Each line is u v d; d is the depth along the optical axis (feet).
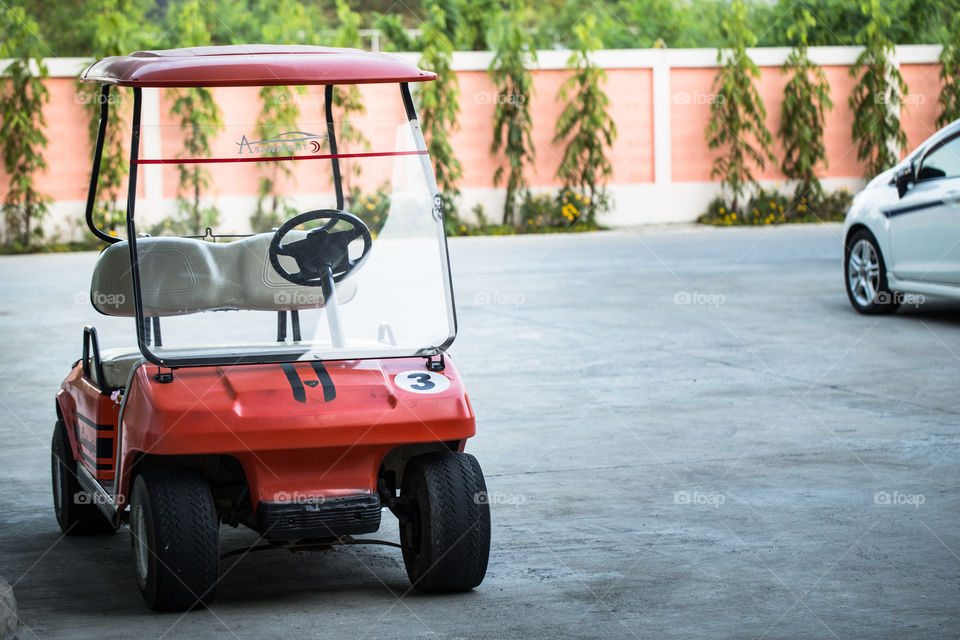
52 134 56.18
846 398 23.95
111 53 58.44
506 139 61.82
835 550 15.03
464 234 60.39
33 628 12.69
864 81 63.77
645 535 15.83
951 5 70.95
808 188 63.87
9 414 23.63
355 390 13.07
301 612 13.12
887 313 34.09
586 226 61.72
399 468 14.58
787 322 33.14
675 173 63.52
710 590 13.64
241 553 13.56
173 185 18.43
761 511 16.83
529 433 21.70
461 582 13.55
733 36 62.69
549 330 32.63
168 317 15.40
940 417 22.21
